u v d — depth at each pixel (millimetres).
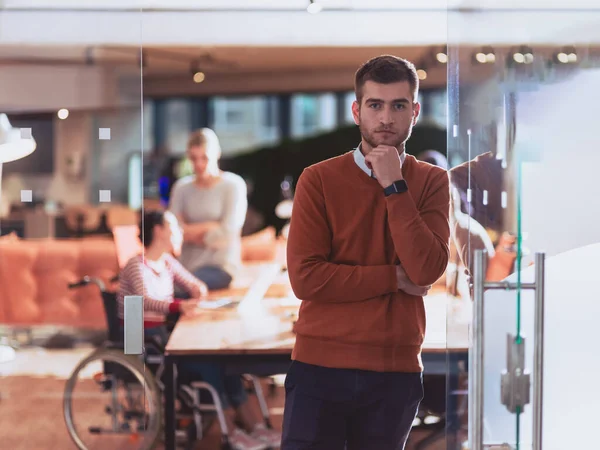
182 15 5770
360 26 5988
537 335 2100
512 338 2156
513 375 2160
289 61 8789
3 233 3428
